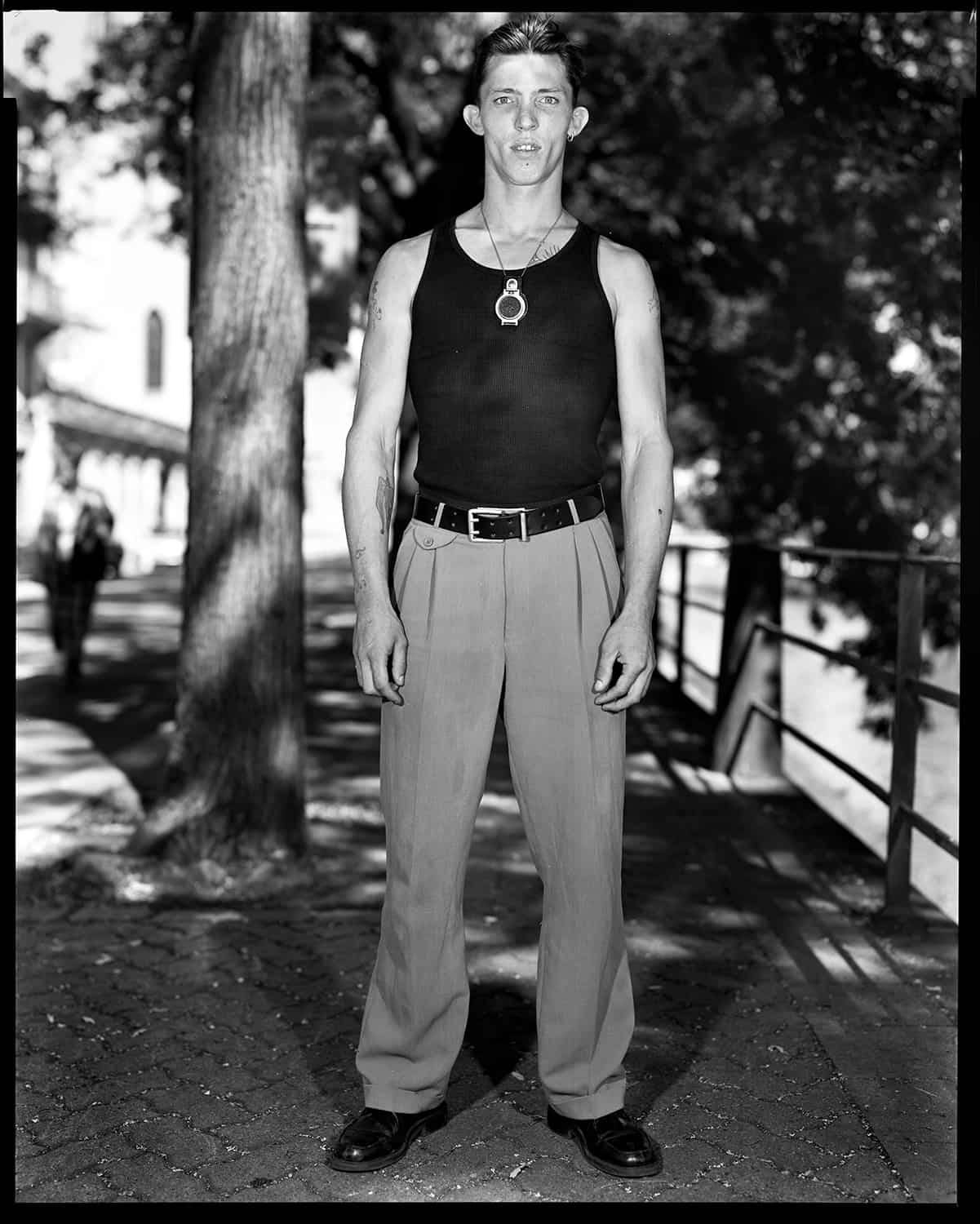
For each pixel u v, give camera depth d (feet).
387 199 47.01
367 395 9.19
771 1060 11.28
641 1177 9.09
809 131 31.94
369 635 8.82
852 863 18.07
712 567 76.18
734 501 37.70
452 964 9.25
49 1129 9.85
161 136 50.49
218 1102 10.31
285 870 16.74
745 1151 9.55
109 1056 11.23
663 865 17.90
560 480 8.88
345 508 9.12
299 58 17.13
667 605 47.85
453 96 45.21
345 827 19.88
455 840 9.08
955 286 32.68
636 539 8.89
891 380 35.83
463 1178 9.05
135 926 14.90
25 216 66.74
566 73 8.93
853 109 30.71
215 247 17.08
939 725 34.12
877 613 34.76
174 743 17.22
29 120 49.90
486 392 8.80
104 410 109.09
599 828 9.02
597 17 38.73
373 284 9.30
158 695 35.22
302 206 17.47
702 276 38.01
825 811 21.56
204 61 16.98
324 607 65.31
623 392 9.12
